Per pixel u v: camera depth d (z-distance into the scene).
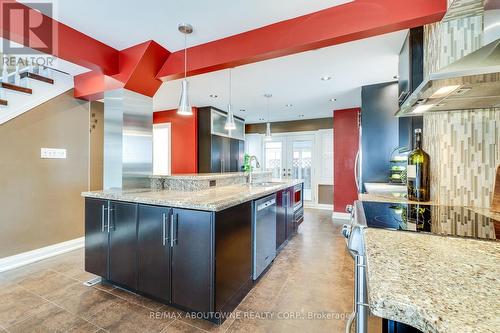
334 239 3.66
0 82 2.61
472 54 1.01
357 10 1.80
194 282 1.70
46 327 1.66
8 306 1.90
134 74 2.46
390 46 2.50
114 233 2.10
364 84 3.69
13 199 2.75
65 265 2.72
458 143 1.47
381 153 3.58
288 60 2.85
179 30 2.19
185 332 1.62
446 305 0.45
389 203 1.55
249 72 3.23
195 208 1.69
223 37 2.31
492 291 0.49
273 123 7.02
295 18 2.01
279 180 4.16
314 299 2.03
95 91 3.11
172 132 5.55
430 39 1.84
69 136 3.29
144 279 1.93
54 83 3.11
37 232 2.95
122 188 2.47
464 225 1.03
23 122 2.84
